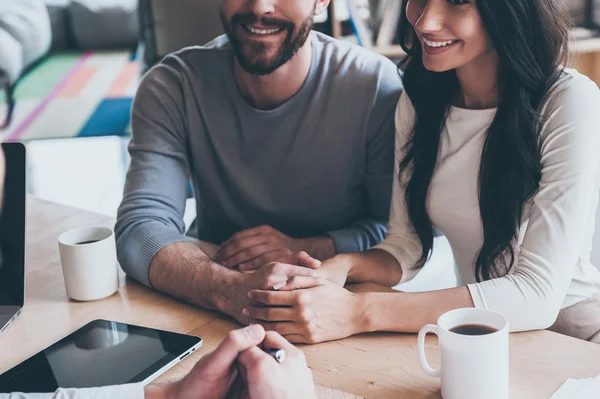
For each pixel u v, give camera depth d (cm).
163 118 184
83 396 106
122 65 432
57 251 171
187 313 144
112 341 129
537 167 149
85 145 466
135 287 156
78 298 148
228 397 112
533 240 141
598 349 124
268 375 106
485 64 154
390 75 187
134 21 417
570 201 141
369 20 300
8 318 140
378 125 183
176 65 189
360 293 137
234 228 197
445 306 134
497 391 108
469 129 159
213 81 186
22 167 146
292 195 189
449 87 164
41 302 148
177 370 122
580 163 142
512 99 149
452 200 164
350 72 184
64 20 429
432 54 151
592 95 145
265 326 133
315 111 183
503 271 161
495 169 153
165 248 156
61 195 391
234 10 172
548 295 136
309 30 177
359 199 195
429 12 146
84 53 429
